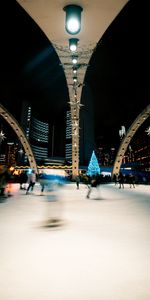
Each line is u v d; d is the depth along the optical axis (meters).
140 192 18.72
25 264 3.15
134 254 3.59
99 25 4.45
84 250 3.77
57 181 9.82
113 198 13.31
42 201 11.06
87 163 195.12
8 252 3.64
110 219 6.53
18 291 2.40
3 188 13.11
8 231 5.02
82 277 2.75
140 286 2.54
